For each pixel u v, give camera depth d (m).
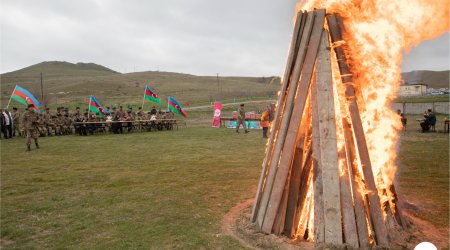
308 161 5.15
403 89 70.56
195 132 25.50
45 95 95.00
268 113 20.42
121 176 9.72
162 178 9.41
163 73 179.75
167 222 5.86
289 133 5.06
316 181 4.78
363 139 4.73
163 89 114.88
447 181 8.62
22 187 8.45
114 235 5.28
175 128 30.89
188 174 9.91
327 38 4.94
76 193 7.87
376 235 4.63
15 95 24.38
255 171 10.24
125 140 20.12
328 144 4.68
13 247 4.89
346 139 4.73
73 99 87.69
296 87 5.12
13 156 13.71
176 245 4.85
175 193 7.82
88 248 4.79
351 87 4.84
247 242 4.93
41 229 5.59
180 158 12.84
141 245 4.87
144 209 6.62
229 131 25.95
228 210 6.51
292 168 5.14
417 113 43.94
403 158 11.96
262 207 5.27
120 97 90.81
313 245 4.69
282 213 5.08
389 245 4.61
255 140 19.03
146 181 9.07
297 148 5.16
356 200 4.60
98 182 8.98
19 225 5.78
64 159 12.84
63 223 5.86
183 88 118.00
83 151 15.16
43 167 11.19
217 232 5.36
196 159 12.55
